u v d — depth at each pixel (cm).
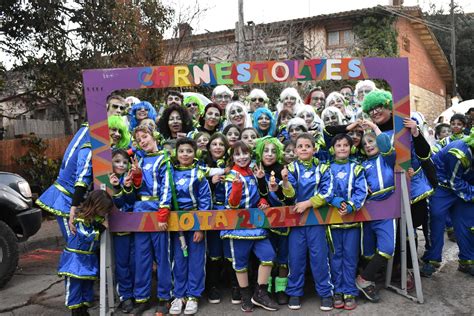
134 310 379
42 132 1255
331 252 378
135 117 485
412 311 361
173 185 372
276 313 365
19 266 577
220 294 410
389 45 1586
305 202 368
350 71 371
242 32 1296
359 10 1559
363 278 376
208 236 398
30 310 409
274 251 377
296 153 388
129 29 920
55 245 710
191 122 466
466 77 2511
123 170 382
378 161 385
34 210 538
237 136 423
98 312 389
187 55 1285
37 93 1008
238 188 363
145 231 369
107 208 347
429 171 399
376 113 400
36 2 810
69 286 354
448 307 367
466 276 441
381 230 377
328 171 379
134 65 956
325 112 476
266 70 367
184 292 376
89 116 360
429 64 2120
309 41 1521
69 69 868
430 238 438
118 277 382
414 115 466
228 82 366
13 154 914
